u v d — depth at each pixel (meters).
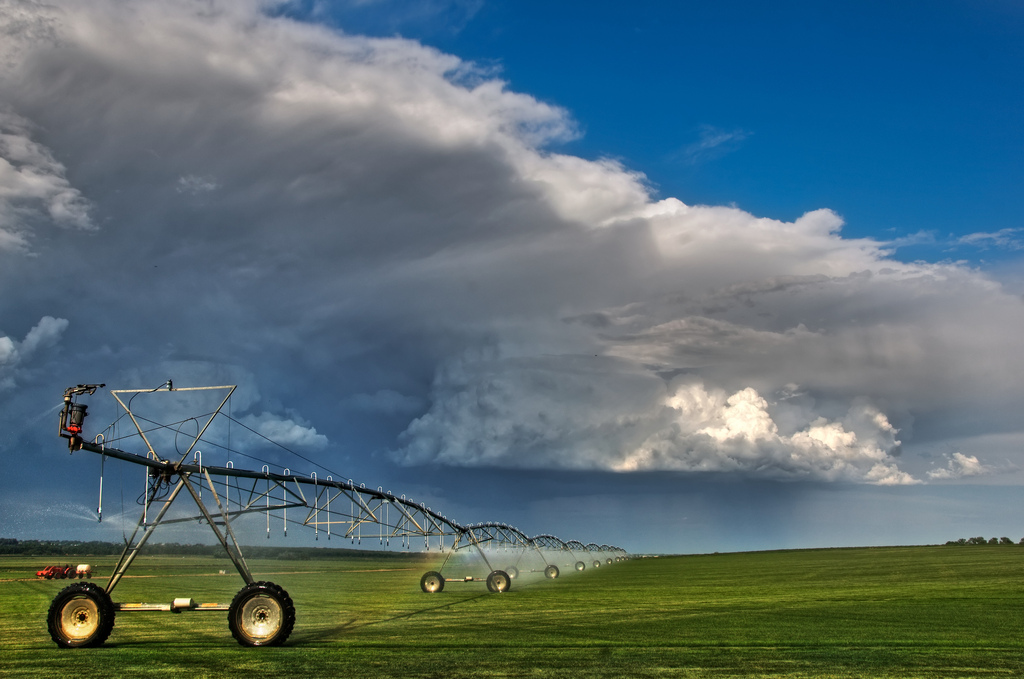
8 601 38.16
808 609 28.62
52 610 19.31
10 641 20.80
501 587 44.41
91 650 18.64
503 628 23.28
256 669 15.46
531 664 15.95
